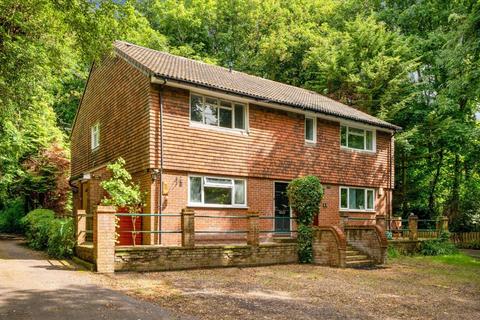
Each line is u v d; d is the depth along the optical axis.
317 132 20.64
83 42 13.91
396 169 30.61
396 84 28.59
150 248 12.41
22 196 29.03
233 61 40.44
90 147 22.42
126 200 14.59
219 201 17.06
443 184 34.00
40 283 9.50
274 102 18.17
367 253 16.91
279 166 18.95
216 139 17.05
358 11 37.97
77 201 23.23
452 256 20.00
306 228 15.91
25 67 14.98
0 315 6.88
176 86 15.99
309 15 39.88
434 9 31.17
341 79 30.67
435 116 27.78
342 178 21.39
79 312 7.24
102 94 20.83
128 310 7.51
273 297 9.46
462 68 19.83
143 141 15.85
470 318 8.62
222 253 13.88
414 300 10.07
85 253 12.80
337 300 9.53
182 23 38.94
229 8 40.38
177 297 8.88
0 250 17.09
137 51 19.38
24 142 22.56
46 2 13.41
